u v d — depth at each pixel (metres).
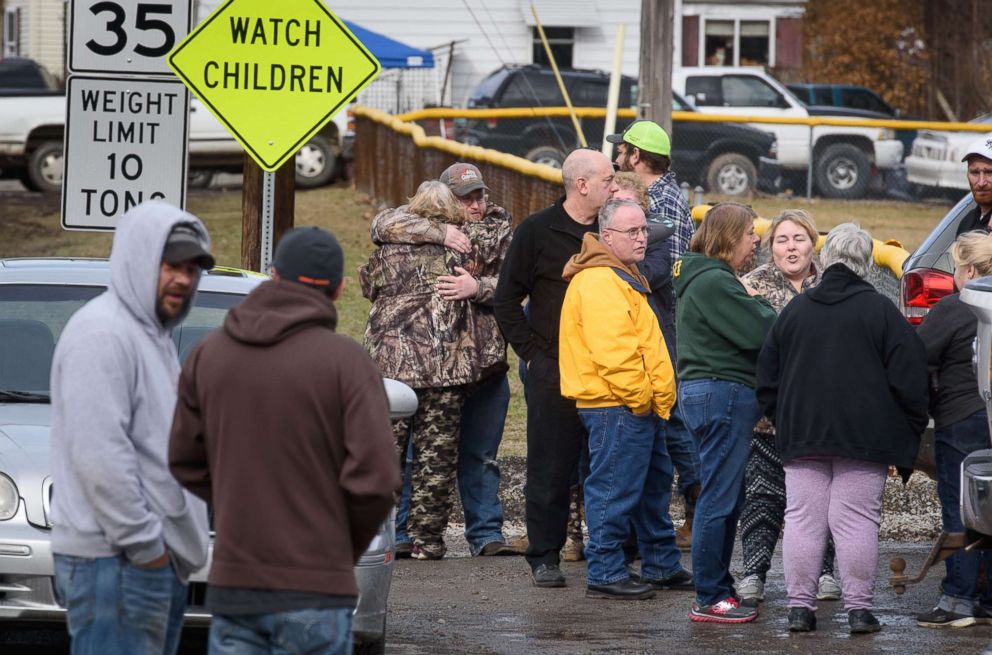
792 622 15.48
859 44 88.50
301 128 18.64
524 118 57.81
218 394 9.17
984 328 13.30
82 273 16.02
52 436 9.73
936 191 59.19
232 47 18.53
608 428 16.50
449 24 75.94
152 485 9.73
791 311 15.19
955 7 84.50
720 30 84.81
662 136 18.94
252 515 9.05
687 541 19.70
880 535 20.64
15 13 90.88
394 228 18.78
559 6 76.12
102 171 18.72
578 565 19.22
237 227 48.06
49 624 12.62
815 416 14.94
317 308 9.27
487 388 19.41
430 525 19.11
